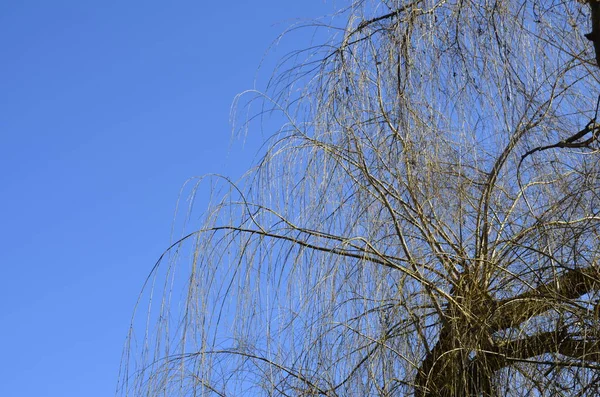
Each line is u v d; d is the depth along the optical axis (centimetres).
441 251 454
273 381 435
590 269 432
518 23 479
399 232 451
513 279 440
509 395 415
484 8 482
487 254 448
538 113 473
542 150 467
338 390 430
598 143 453
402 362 429
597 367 405
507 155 470
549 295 425
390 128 477
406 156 468
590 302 422
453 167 471
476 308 431
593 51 478
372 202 463
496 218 461
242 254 457
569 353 416
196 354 445
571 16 482
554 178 463
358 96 482
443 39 484
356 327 436
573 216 448
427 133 473
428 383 422
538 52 480
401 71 482
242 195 470
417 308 436
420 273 439
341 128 478
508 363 419
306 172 473
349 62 489
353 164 472
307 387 432
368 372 427
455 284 440
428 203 461
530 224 457
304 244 456
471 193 468
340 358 434
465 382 412
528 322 427
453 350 414
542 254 434
